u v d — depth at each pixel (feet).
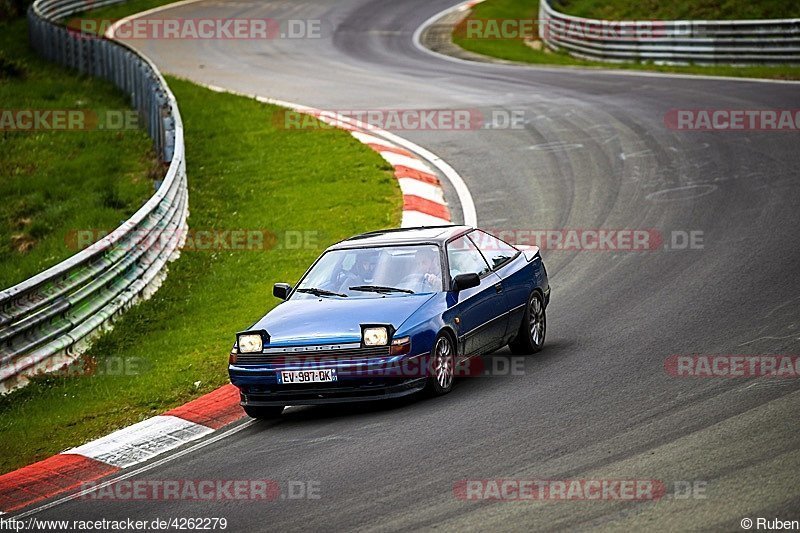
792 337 84.02
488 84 237.25
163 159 171.32
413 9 375.04
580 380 79.30
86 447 77.46
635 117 189.26
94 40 240.73
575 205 141.28
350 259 86.12
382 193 152.56
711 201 135.64
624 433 65.31
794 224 121.19
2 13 350.84
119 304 112.37
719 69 239.09
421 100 222.07
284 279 120.78
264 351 76.48
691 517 51.03
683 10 295.07
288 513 58.03
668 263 113.50
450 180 159.94
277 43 320.50
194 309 115.03
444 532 52.75
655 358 82.94
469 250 87.56
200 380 89.81
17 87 233.96
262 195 158.61
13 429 84.74
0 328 94.43
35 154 186.50
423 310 78.69
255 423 79.05
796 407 66.33
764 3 284.00
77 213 154.61
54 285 102.89
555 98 213.87
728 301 97.45
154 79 187.42
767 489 53.36
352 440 70.44
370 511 56.75
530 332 90.74
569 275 114.62
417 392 77.87
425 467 62.85
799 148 156.56
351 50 305.73
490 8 364.58
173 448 74.84
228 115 210.18
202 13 377.30
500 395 77.46
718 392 71.82
